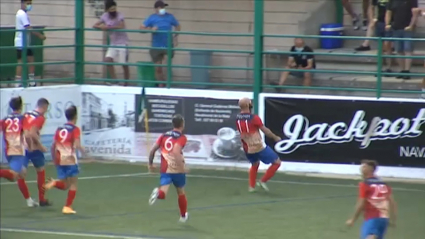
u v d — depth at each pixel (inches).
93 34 2273.6
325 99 1797.5
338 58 2068.2
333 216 1443.2
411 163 1758.1
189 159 1918.1
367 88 1830.7
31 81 1910.7
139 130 1945.1
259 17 1818.4
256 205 1531.7
